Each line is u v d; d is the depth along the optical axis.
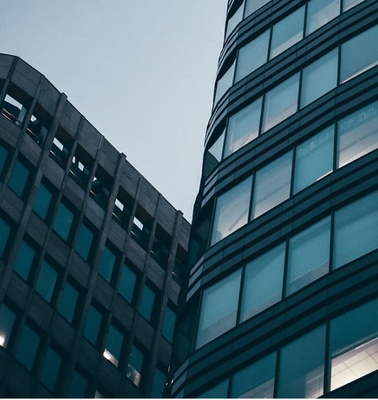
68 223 57.53
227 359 36.69
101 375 54.56
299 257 36.91
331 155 39.06
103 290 57.50
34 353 51.25
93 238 58.94
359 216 35.91
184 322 40.97
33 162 57.00
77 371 53.34
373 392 30.83
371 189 36.41
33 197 55.56
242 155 43.62
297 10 47.03
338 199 37.16
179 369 38.75
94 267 57.34
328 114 40.66
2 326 50.41
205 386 36.69
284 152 41.50
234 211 41.81
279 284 36.91
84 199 59.28
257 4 50.22
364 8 43.31
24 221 54.28
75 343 53.69
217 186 43.81
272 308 36.31
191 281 41.84
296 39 45.75
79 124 61.88
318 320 34.16
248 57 48.06
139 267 61.34
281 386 33.75
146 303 60.66
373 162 37.19
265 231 39.31
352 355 32.25
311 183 38.97
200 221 44.22
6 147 56.12
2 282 51.31
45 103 60.31
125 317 58.28
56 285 54.53
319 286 35.06
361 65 41.19
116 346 56.88
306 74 43.56
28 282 52.91
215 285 39.97
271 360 34.91
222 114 46.97
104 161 62.59
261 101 45.00
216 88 49.97
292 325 35.03
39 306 52.75
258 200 40.94
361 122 39.06
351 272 34.41
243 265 39.25
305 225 37.72
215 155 45.91
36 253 54.34
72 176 59.94
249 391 34.84
